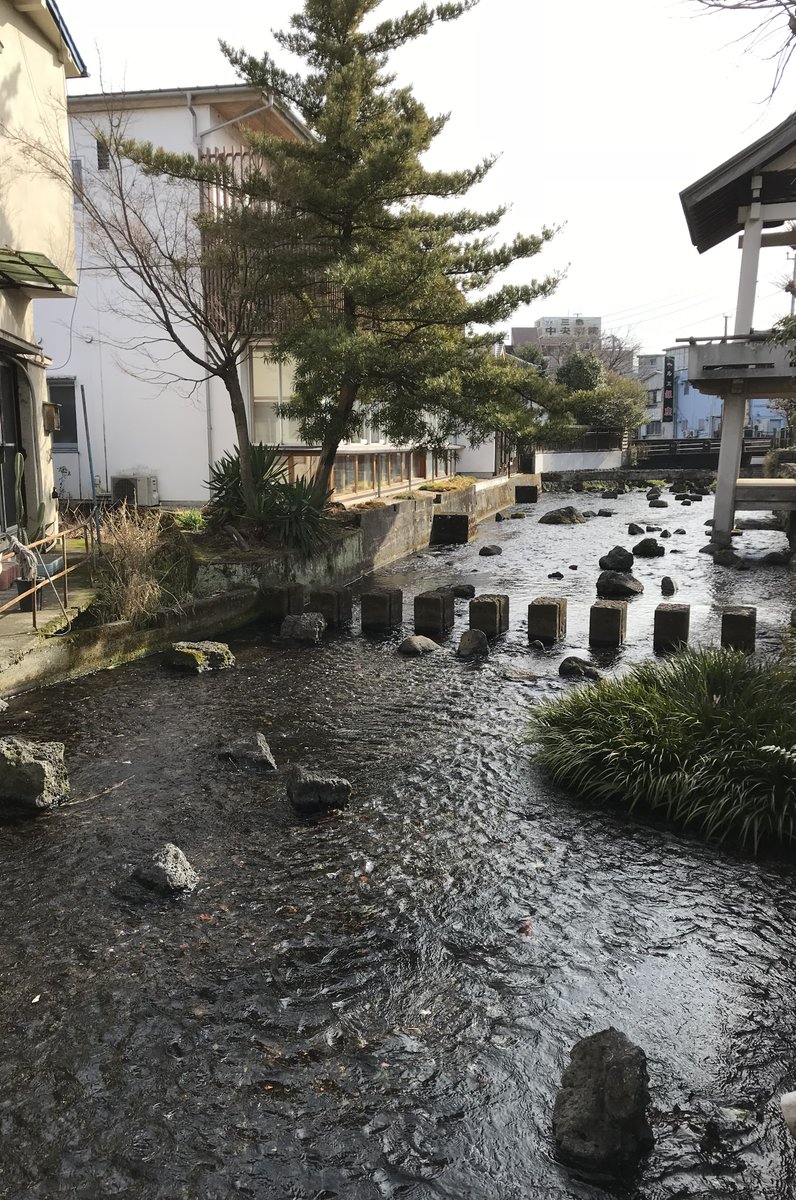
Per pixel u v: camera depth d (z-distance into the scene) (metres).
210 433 16.50
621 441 43.56
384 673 9.12
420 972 3.89
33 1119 3.03
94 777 6.12
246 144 16.88
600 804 5.77
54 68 10.82
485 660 9.72
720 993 3.76
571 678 8.86
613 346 61.34
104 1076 3.23
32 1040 3.42
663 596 13.41
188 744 6.83
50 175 10.59
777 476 26.39
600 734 6.14
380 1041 3.44
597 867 4.91
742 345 14.88
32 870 4.79
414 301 13.66
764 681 6.37
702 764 5.57
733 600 13.05
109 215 14.42
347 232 13.70
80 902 4.46
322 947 4.08
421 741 6.98
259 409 16.59
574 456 41.75
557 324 69.88
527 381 13.57
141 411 16.66
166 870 4.57
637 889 4.67
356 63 12.41
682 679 6.63
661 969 3.94
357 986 3.79
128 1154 2.89
